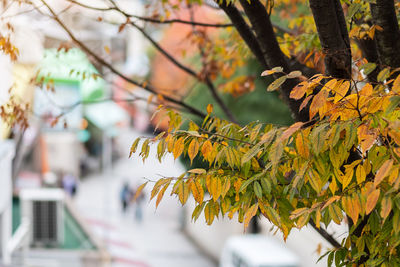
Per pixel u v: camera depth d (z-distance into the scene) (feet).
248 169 10.64
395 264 10.07
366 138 9.14
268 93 52.70
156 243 98.48
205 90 56.44
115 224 104.83
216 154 11.09
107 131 120.98
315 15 11.66
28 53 33.12
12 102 17.65
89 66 22.03
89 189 130.93
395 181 8.78
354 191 9.73
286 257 64.08
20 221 63.98
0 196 39.37
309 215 9.78
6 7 18.29
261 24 13.56
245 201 10.41
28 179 111.86
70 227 65.87
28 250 59.57
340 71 12.05
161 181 10.55
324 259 58.13
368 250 11.47
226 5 14.32
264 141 9.77
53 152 129.18
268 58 13.88
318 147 9.34
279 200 10.77
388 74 9.93
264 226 79.10
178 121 11.67
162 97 18.94
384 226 10.16
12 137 42.96
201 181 10.42
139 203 107.96
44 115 23.15
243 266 65.98
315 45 17.61
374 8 12.42
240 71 38.40
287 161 11.01
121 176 144.05
